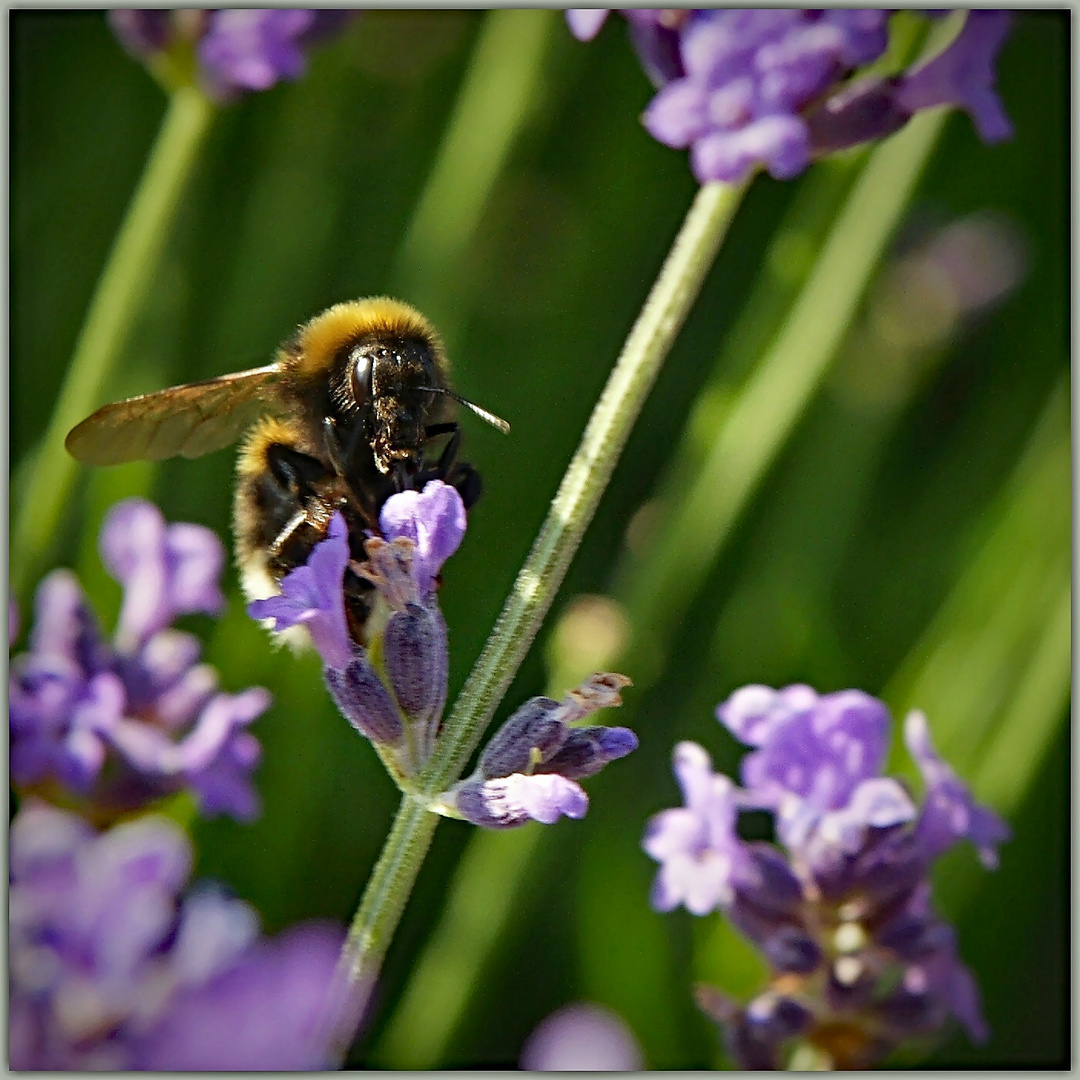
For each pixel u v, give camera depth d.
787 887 0.28
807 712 0.28
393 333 0.28
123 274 0.31
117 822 0.28
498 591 0.33
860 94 0.28
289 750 0.32
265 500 0.28
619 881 0.31
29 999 0.25
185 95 0.31
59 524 0.31
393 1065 0.31
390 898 0.28
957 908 0.31
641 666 0.32
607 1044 0.28
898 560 0.33
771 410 0.32
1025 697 0.31
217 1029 0.25
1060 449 0.32
